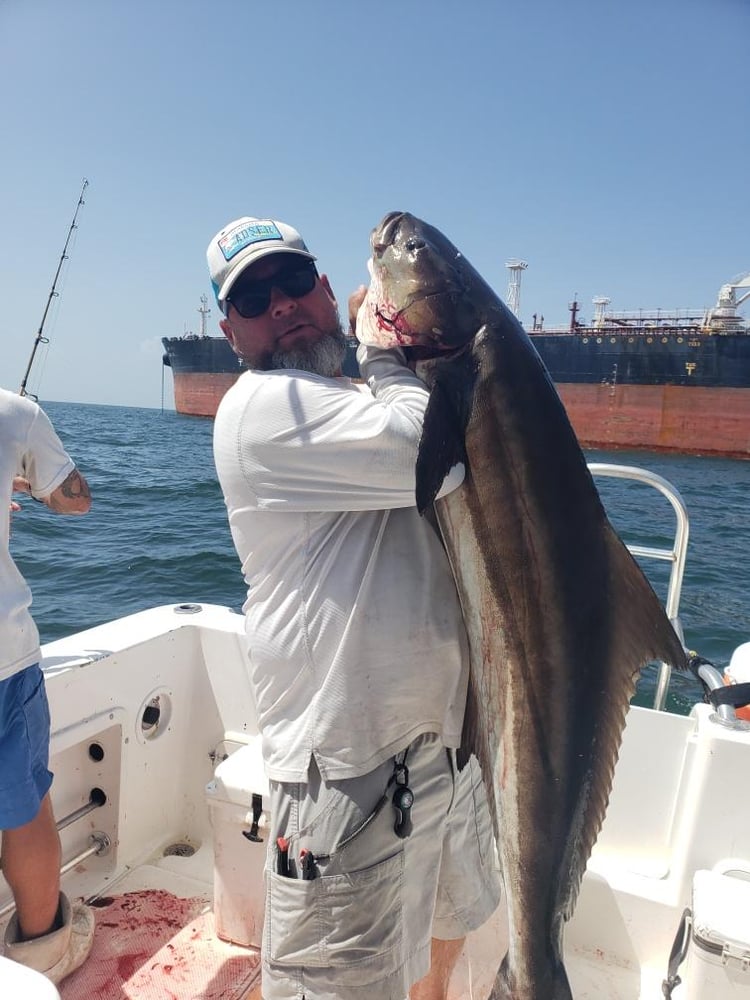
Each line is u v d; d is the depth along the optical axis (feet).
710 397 89.35
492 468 4.87
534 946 4.83
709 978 5.81
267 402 4.68
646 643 4.89
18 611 5.96
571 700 4.85
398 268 5.08
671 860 7.68
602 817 4.94
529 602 4.87
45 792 6.20
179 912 7.61
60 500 6.83
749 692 6.95
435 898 5.34
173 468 73.15
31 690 6.03
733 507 59.82
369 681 4.72
